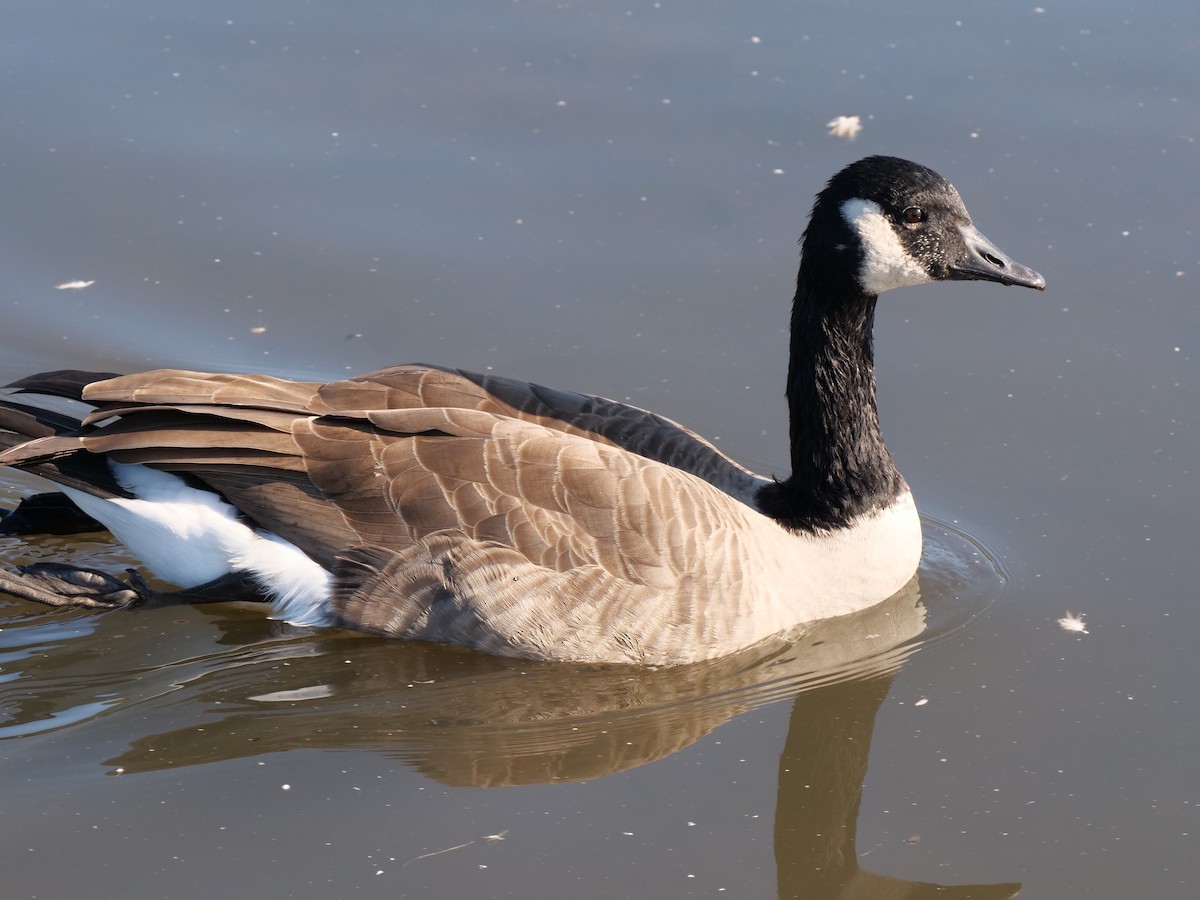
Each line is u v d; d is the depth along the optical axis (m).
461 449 12.66
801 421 13.77
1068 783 11.66
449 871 10.50
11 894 10.16
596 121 19.81
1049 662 13.16
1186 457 15.44
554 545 12.45
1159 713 12.45
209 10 21.80
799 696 12.76
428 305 17.31
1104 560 14.35
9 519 14.09
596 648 12.72
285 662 12.80
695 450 13.98
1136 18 21.86
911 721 12.45
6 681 12.47
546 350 16.78
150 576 14.24
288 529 12.84
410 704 12.40
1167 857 10.90
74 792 11.20
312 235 18.16
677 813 11.25
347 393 13.19
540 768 11.73
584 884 10.42
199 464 12.88
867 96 20.19
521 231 18.30
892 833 11.19
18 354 16.38
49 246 17.83
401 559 12.60
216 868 10.45
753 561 13.05
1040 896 10.55
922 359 17.06
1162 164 19.09
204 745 11.81
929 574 14.45
